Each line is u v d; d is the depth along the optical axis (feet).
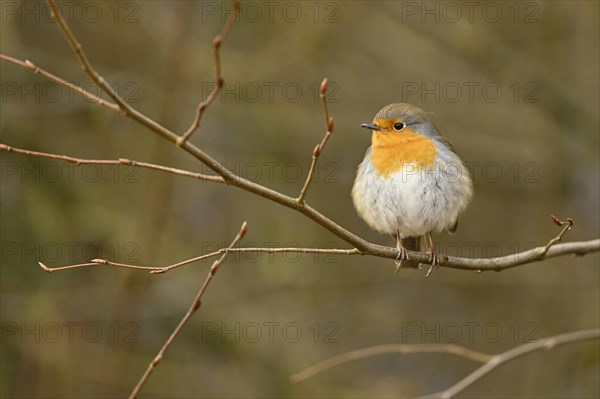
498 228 49.03
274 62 44.24
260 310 43.75
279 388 41.73
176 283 42.98
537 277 46.60
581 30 46.93
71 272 41.11
